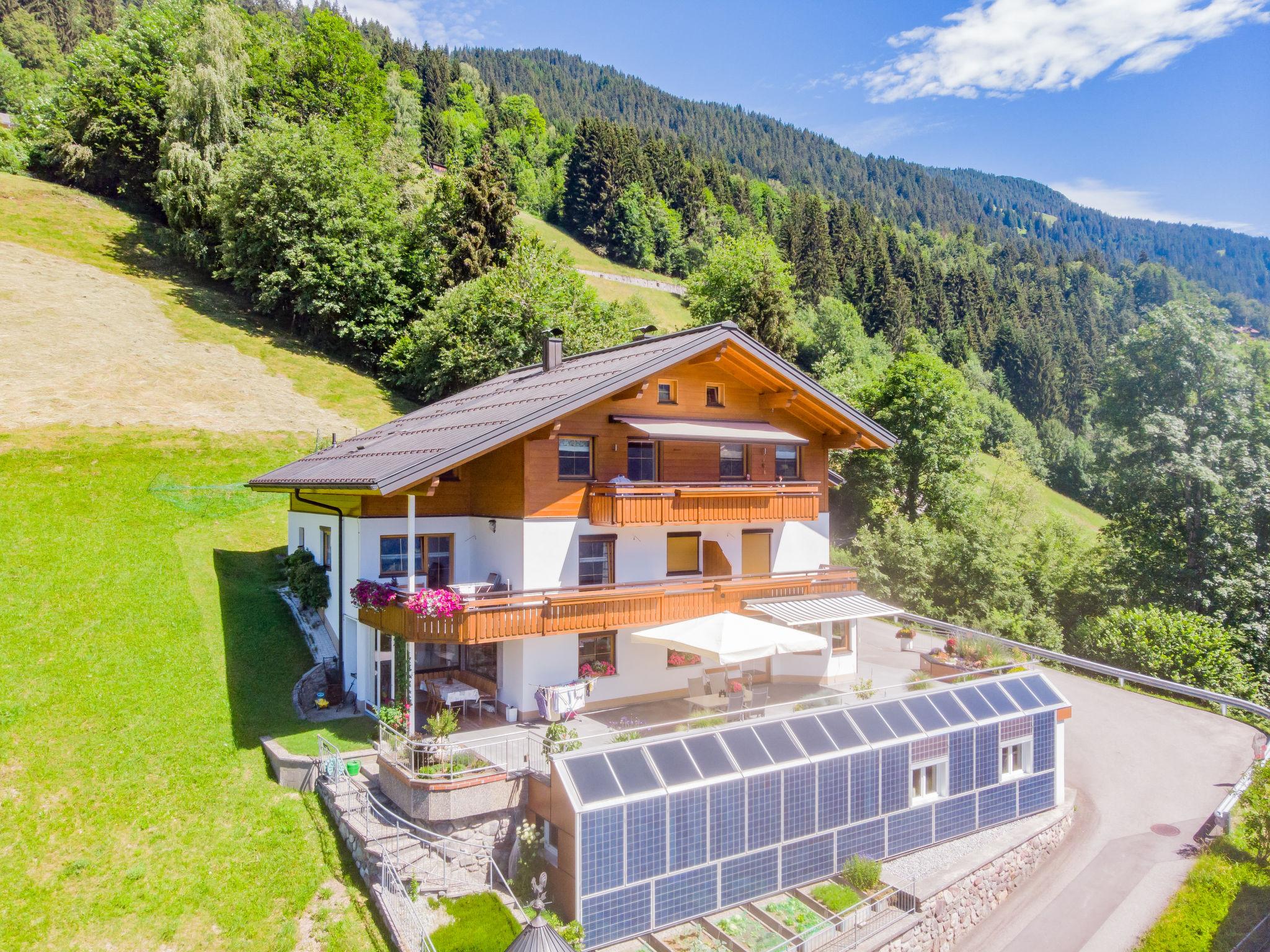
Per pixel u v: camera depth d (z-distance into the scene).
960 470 56.09
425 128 121.69
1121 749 26.20
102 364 43.59
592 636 23.16
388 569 23.19
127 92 62.66
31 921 14.77
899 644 33.66
